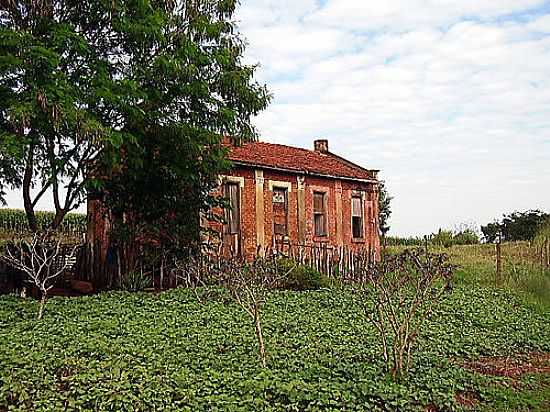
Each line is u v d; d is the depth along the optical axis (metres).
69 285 21.95
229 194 26.22
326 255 24.64
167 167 19.83
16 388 8.19
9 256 17.03
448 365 10.87
